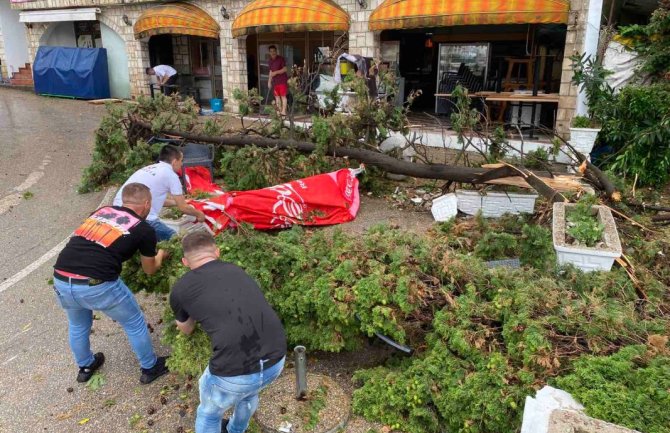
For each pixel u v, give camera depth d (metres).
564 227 4.58
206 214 6.05
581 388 2.89
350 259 4.09
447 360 3.51
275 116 8.93
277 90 14.48
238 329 2.92
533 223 6.07
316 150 8.07
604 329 3.27
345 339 4.04
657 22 9.57
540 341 3.19
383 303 3.68
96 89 21.31
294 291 4.00
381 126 8.33
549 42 13.49
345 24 13.68
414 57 16.56
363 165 8.13
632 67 10.09
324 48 15.56
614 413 2.71
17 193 9.53
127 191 4.07
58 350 4.71
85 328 4.11
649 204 6.75
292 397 3.77
